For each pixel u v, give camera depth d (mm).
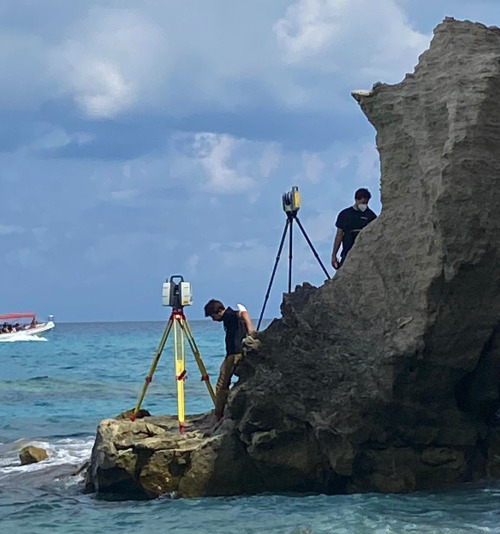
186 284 14148
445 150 12312
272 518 11078
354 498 12031
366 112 14109
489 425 13242
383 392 12336
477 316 12453
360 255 13805
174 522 11156
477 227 12133
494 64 12727
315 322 13484
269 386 12555
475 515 10938
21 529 11211
